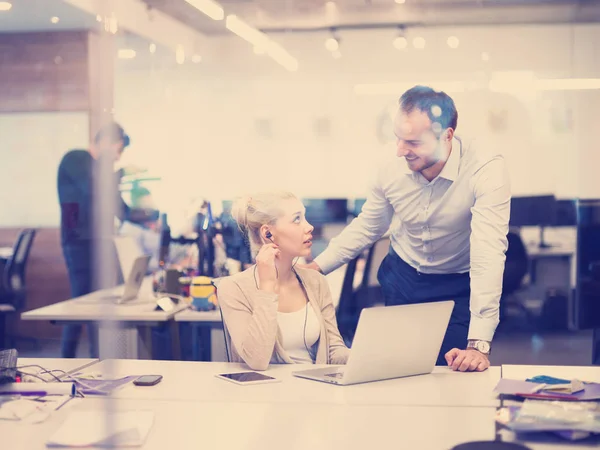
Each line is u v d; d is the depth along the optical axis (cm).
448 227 363
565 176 561
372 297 396
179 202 611
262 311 231
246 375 219
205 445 154
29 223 694
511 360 520
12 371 210
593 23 565
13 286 534
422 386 206
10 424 174
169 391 202
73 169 501
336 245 401
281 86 630
